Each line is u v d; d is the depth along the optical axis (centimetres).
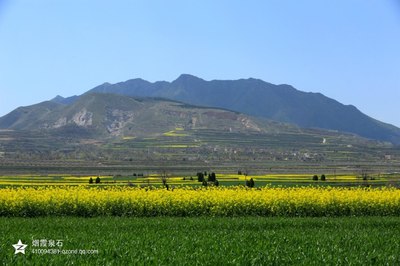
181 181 8506
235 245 2108
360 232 2634
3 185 7262
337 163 19588
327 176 10244
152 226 2853
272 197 3578
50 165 15250
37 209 3516
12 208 3484
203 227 2842
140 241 2188
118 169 13775
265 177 9750
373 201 3656
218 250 2008
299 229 2747
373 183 8138
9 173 11488
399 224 3055
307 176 10169
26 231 2611
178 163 17862
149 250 2002
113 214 3528
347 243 2231
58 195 3556
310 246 2134
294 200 3581
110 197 3544
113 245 2083
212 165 16700
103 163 17150
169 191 3731
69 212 3528
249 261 1838
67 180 8775
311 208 3584
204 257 1870
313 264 1808
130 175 10869
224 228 2828
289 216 3566
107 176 10431
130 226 2830
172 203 3538
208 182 8169
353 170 13900
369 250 2084
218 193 3678
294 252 1994
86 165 15738
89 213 3522
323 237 2392
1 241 2194
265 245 2109
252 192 3741
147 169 13900
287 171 13075
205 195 3612
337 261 1845
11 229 2680
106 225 2845
